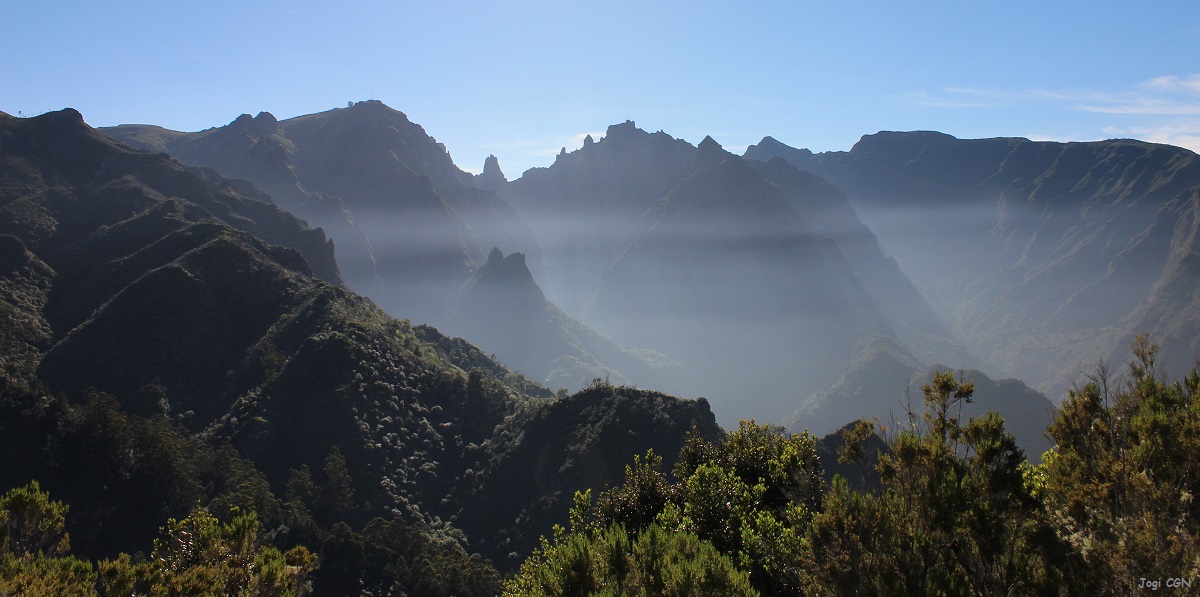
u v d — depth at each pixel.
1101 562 9.33
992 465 10.43
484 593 40.19
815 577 9.78
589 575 11.50
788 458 15.27
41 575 14.55
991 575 9.31
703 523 14.77
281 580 15.88
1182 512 10.03
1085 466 11.96
